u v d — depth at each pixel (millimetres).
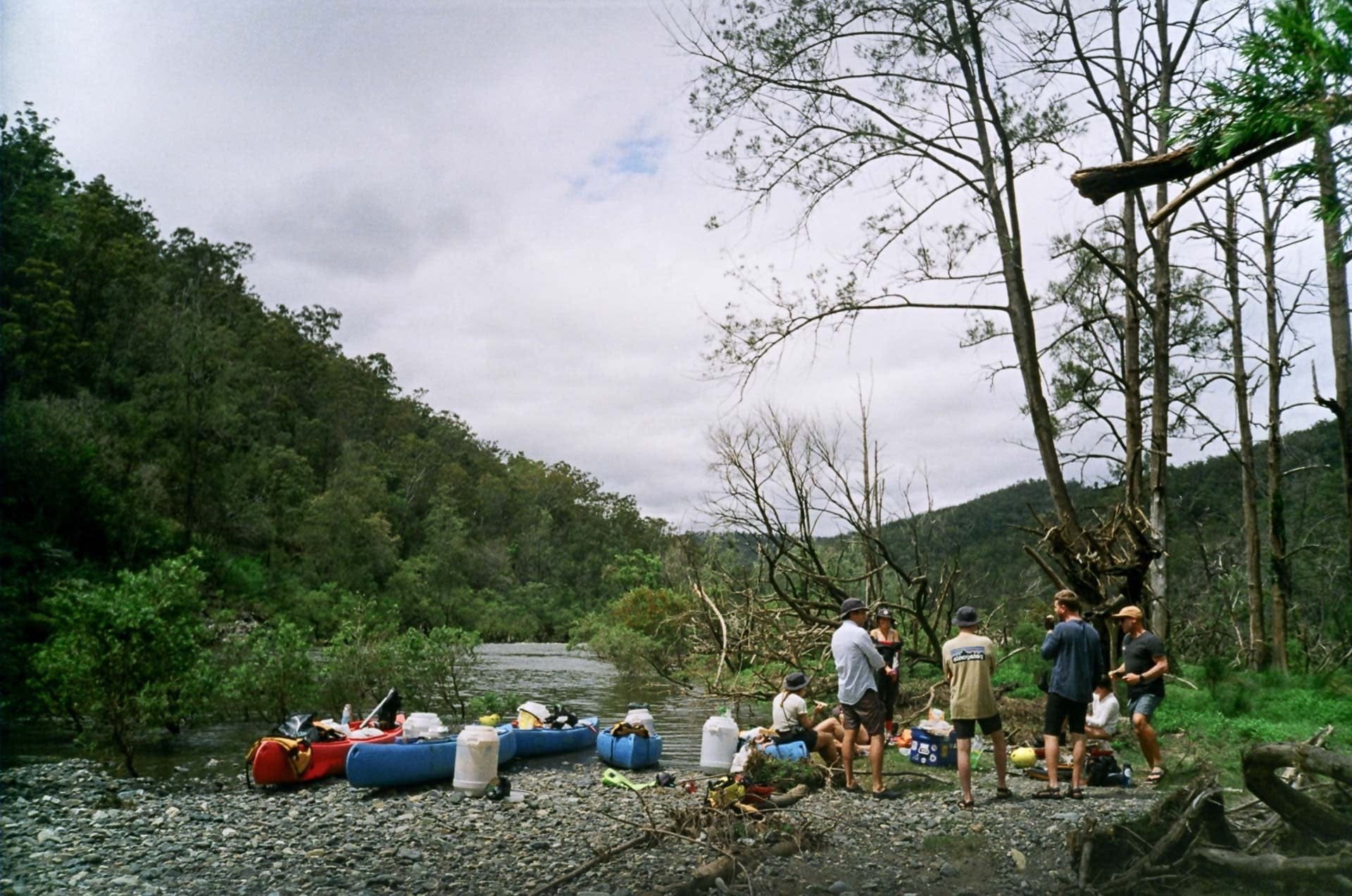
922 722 11789
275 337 99250
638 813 9422
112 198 78875
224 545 56812
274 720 17141
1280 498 22219
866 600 18250
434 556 83062
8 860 7793
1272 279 22797
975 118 16734
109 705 12766
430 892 6668
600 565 104438
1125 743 11891
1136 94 18969
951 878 6672
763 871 6871
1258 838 6121
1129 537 14203
